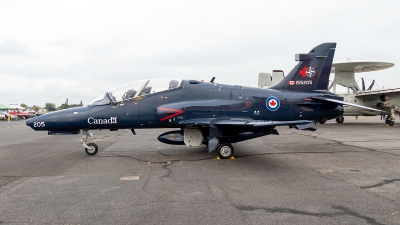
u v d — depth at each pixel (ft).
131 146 34.76
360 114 65.41
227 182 17.29
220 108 27.63
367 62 65.00
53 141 42.14
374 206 12.80
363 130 52.42
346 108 65.00
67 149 33.06
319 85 32.63
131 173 20.04
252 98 28.89
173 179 18.12
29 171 20.99
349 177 18.28
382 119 100.07
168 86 28.60
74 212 12.32
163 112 26.61
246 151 29.53
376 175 18.78
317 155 26.76
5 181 17.99
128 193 15.10
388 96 61.98
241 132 27.43
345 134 45.60
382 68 71.92
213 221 11.19
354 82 73.26
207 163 23.50
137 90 28.48
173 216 11.76
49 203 13.55
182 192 15.23
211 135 25.70
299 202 13.43
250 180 17.74
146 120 28.14
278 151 29.37
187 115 27.04
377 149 29.86
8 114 154.30
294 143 35.47
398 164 22.39
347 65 67.31
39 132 61.52
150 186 16.46
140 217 11.68
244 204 13.20
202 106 27.25
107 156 27.63
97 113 27.66
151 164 23.36
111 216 11.82
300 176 18.70
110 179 18.28
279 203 13.30
